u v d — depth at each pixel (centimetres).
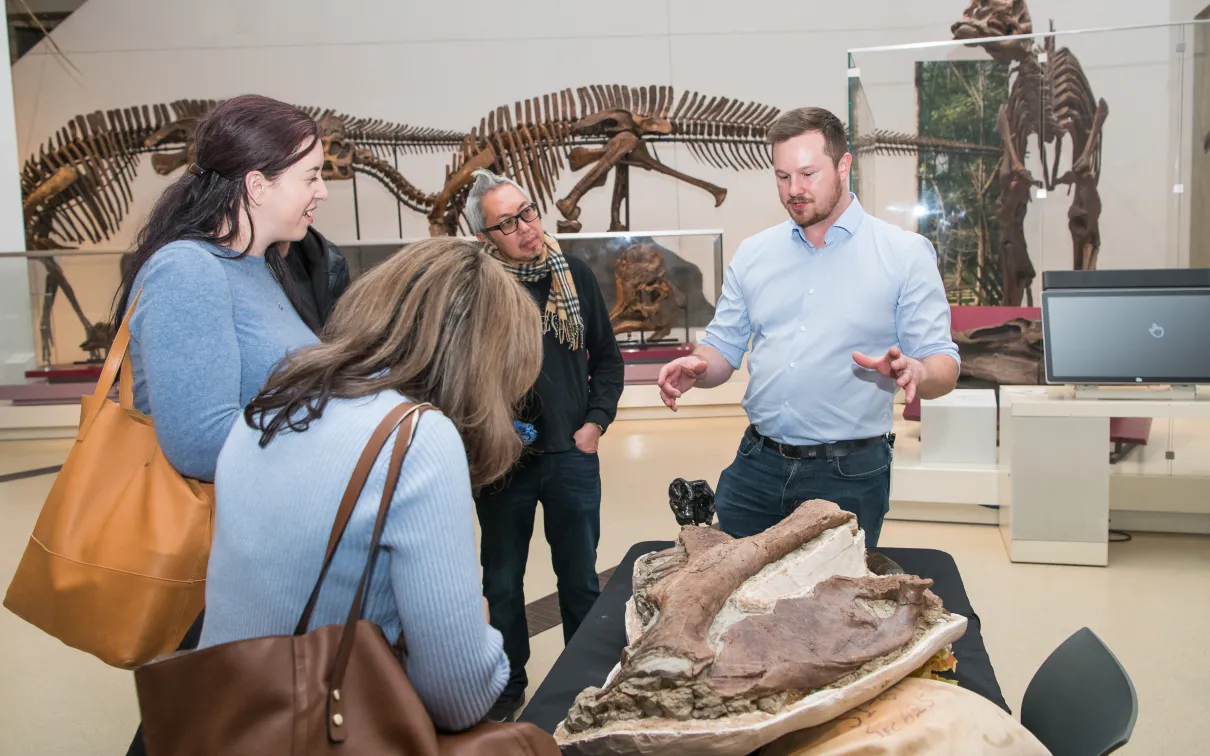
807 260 239
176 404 146
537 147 853
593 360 280
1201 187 549
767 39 861
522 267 255
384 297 117
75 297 711
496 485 257
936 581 214
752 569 157
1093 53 541
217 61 873
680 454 602
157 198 165
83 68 877
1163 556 399
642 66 868
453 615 103
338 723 96
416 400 114
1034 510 391
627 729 125
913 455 464
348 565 104
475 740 105
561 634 336
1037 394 405
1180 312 369
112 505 155
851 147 502
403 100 873
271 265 186
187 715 96
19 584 157
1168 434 423
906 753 127
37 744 271
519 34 867
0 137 673
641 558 182
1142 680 284
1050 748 153
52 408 692
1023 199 565
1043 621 334
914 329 230
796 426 240
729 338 259
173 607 153
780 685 127
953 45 530
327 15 868
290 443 108
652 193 887
